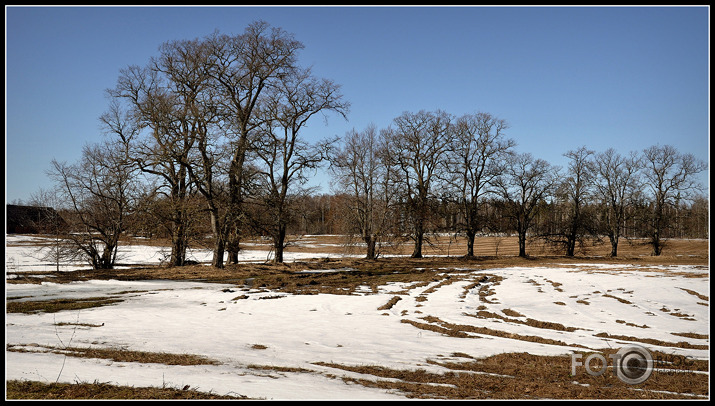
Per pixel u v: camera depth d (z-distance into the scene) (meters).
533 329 18.02
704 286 29.14
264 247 72.56
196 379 10.30
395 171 53.09
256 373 11.20
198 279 33.38
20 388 9.06
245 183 37.81
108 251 40.41
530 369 12.44
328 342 15.48
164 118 34.47
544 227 65.38
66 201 39.75
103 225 40.81
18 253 54.09
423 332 17.44
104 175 39.25
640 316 20.27
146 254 59.34
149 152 35.47
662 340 16.02
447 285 31.81
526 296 26.53
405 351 14.34
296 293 27.66
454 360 13.36
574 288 29.64
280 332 17.08
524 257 59.25
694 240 80.06
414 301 25.05
